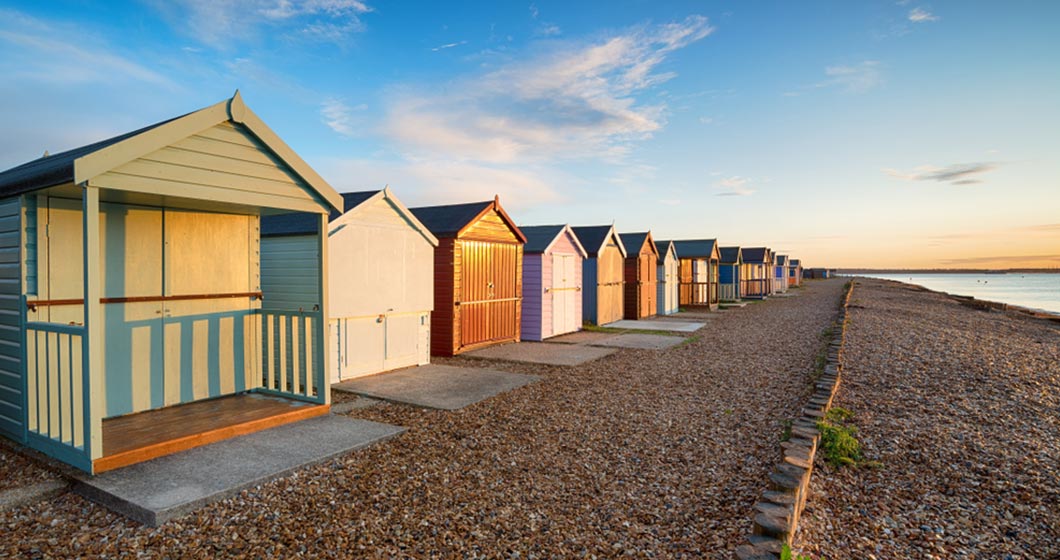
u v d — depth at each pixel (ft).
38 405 16.46
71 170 13.93
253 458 16.33
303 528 12.61
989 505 14.71
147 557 11.24
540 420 21.86
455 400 24.45
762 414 23.06
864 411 23.94
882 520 13.76
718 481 15.87
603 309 59.21
